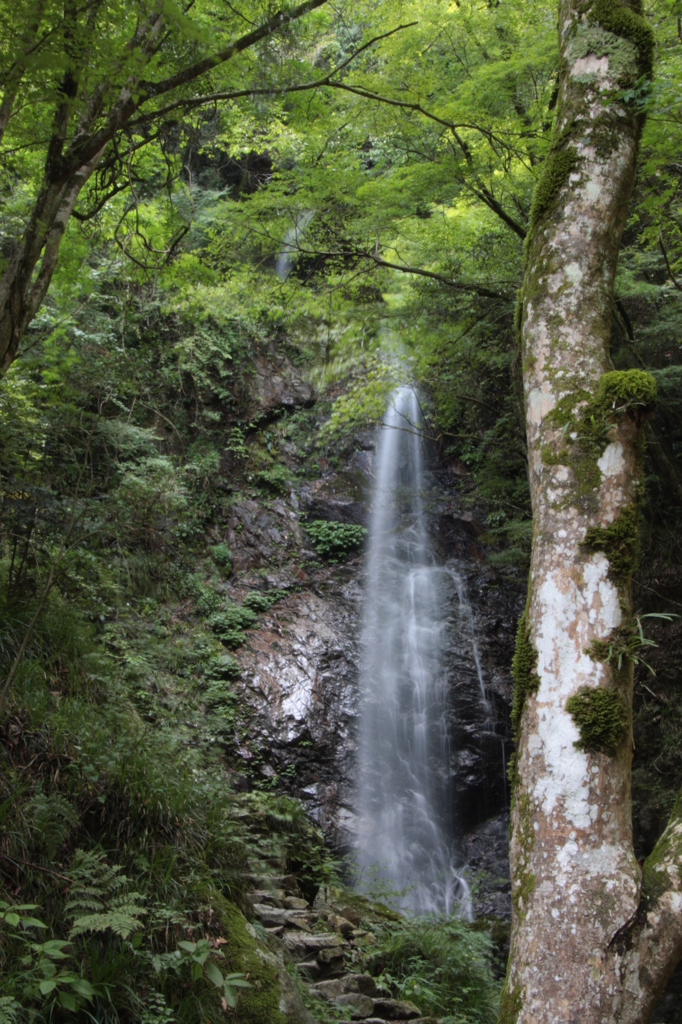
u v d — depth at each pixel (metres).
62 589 8.16
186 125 6.29
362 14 7.86
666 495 11.10
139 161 6.46
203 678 10.09
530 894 2.40
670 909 2.30
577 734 2.48
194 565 11.77
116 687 5.75
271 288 8.70
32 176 5.90
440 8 7.57
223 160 13.18
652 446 9.64
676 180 7.09
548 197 3.05
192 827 4.52
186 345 12.69
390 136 8.46
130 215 7.39
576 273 2.93
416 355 9.97
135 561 10.63
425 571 13.48
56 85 3.86
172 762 5.07
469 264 9.13
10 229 6.31
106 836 4.04
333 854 9.52
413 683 11.76
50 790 4.00
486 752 11.45
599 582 2.59
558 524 2.68
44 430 6.89
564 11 3.27
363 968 5.48
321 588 12.75
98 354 8.59
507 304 9.16
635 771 10.34
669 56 6.66
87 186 6.77
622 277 8.94
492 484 11.61
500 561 11.74
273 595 12.24
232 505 13.17
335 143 8.12
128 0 3.72
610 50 3.08
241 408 14.15
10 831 3.59
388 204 8.32
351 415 10.76
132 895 3.57
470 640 12.55
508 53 7.96
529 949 2.34
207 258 8.34
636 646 2.54
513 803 2.61
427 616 12.70
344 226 8.45
